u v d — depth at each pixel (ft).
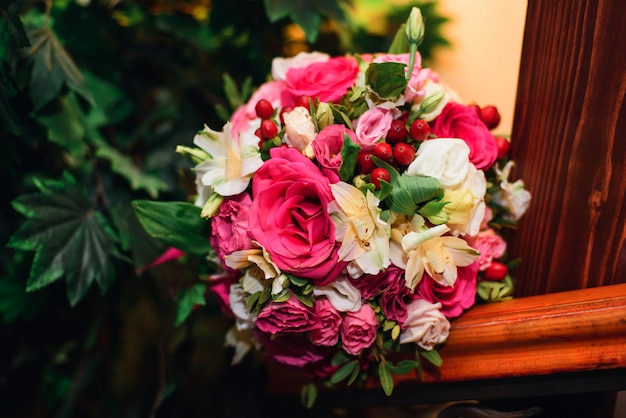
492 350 2.14
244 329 2.35
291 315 2.13
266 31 3.39
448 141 2.08
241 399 3.34
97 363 3.43
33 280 2.56
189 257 2.83
